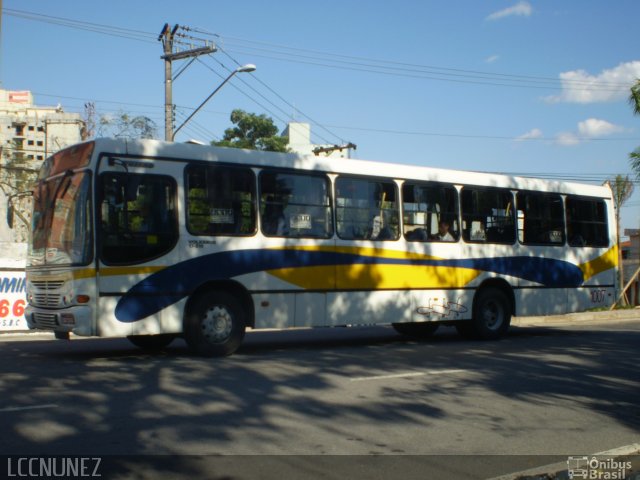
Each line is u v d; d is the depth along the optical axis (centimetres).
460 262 1388
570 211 1591
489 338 1444
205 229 1077
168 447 588
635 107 2077
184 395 786
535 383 929
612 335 1616
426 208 1349
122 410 708
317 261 1191
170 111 2562
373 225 1268
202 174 1084
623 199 3622
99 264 978
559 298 1553
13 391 791
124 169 1011
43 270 1045
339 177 1233
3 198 3709
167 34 2562
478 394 845
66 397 762
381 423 693
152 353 1152
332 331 1755
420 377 949
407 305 1304
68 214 1018
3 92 7994
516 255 1481
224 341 1095
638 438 664
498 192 1466
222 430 646
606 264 1647
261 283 1129
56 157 1088
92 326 969
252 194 1131
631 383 947
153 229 1029
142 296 1012
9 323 1675
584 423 717
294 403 766
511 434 666
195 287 1061
